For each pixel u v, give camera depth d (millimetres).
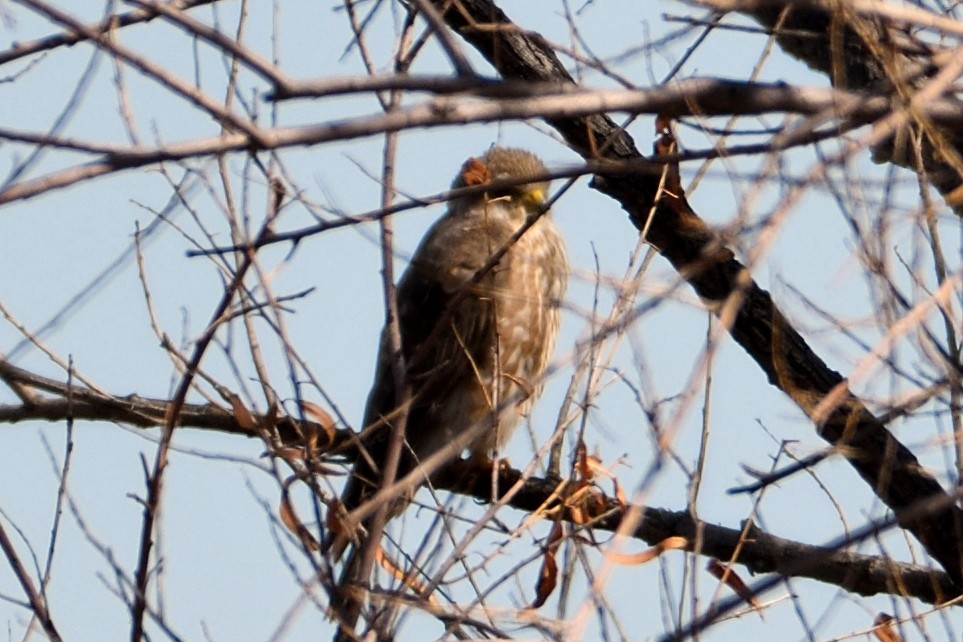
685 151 5910
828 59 7934
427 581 7914
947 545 9109
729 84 5484
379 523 7973
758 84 5504
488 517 7613
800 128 5492
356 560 8102
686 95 5395
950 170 6523
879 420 6402
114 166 5004
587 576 7492
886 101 5621
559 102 5238
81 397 10008
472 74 5180
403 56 8203
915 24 5918
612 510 8570
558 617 7809
